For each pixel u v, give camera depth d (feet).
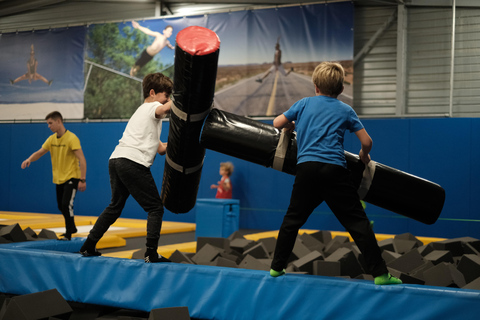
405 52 26.22
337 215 7.77
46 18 34.99
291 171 9.14
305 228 26.02
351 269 11.62
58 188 14.78
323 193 7.66
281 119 8.29
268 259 12.47
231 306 8.50
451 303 7.07
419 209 9.25
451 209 23.54
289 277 8.09
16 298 8.55
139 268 9.36
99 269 9.73
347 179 7.70
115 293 9.52
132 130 9.79
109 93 31.73
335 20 26.84
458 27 25.29
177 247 16.76
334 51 26.84
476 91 24.89
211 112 9.55
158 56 30.78
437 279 9.87
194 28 9.16
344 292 7.69
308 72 27.27
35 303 8.67
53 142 14.69
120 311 9.93
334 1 26.86
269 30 28.17
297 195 7.82
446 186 23.68
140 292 9.28
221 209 20.89
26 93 33.63
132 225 26.66
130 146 9.61
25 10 35.53
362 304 7.55
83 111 32.30
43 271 10.30
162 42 30.73
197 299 8.81
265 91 28.12
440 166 23.86
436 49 25.71
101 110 31.89
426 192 9.20
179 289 8.96
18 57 33.91
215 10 30.81
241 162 28.22
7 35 34.22
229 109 28.86
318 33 27.14
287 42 27.76
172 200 10.62
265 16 28.27
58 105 32.86
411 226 23.41
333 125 7.78
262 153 9.16
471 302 6.96
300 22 27.50
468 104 25.05
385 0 26.17
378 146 25.12
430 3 25.79
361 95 27.07
